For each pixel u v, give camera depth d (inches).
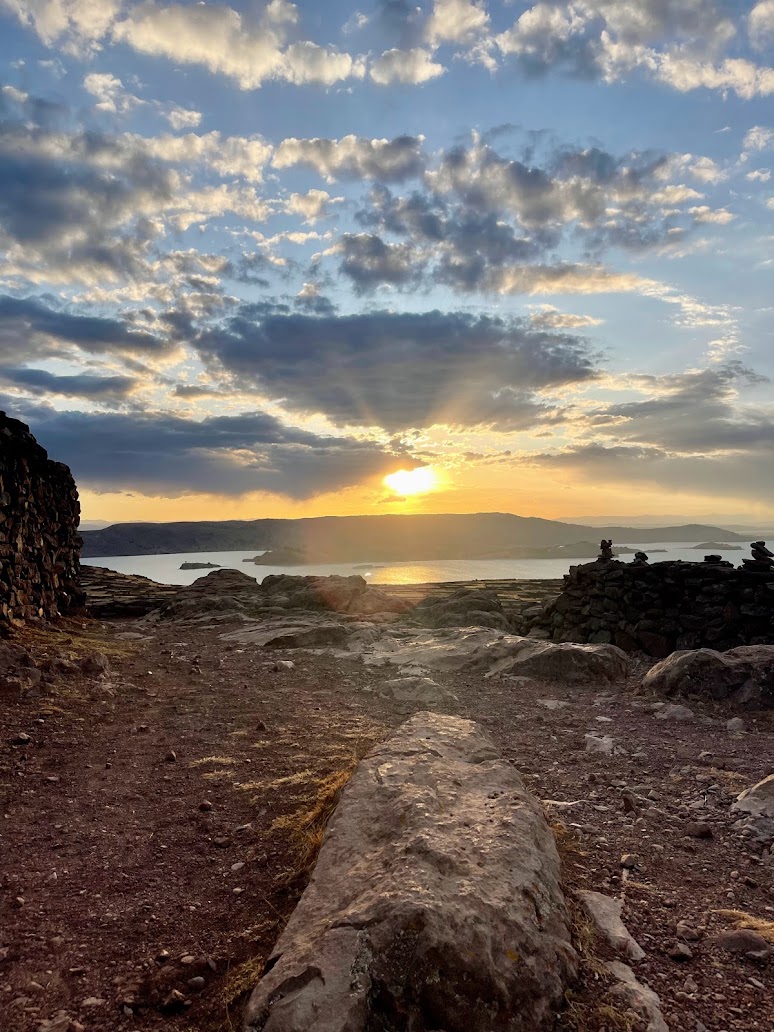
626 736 315.6
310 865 166.9
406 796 174.4
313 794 223.9
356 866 148.0
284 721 332.5
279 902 159.3
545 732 324.5
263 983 115.9
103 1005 126.8
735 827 205.5
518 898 131.5
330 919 127.3
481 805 173.9
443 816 165.2
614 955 134.5
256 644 581.3
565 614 618.2
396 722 331.3
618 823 209.0
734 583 494.3
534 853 150.1
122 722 329.1
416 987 111.2
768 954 135.3
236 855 187.8
